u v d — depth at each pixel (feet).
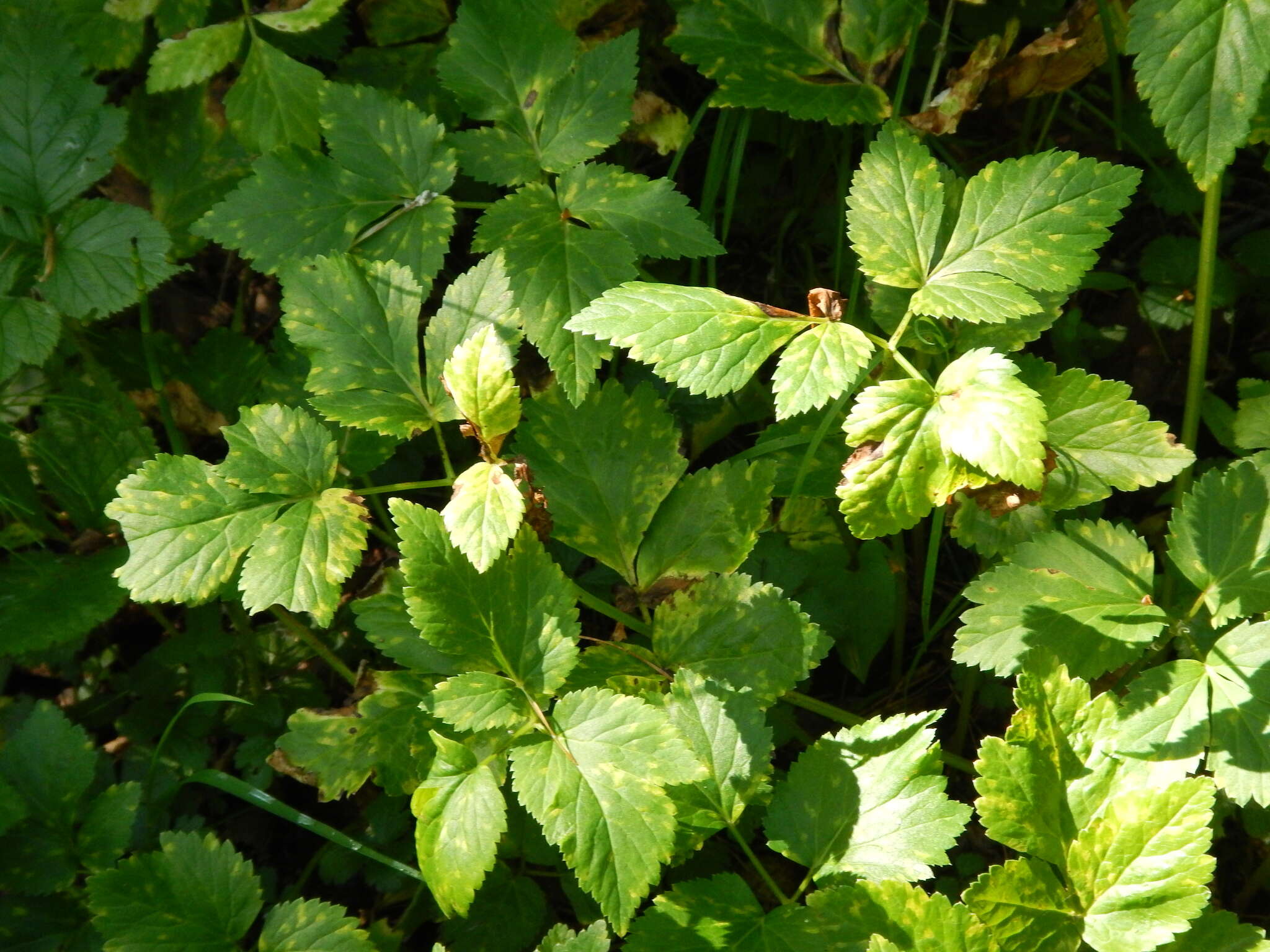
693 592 1.55
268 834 1.75
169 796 1.66
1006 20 1.92
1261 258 1.93
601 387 1.62
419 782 1.51
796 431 1.67
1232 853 1.65
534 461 1.59
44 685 1.85
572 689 1.51
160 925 1.44
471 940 1.56
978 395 1.31
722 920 1.39
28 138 1.67
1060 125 2.02
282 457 1.46
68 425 1.74
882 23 1.72
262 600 1.42
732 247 2.03
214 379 1.86
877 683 1.84
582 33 1.86
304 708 1.56
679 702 1.46
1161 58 1.43
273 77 1.70
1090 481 1.50
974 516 1.57
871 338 1.41
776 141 1.96
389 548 1.86
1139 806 1.38
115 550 1.69
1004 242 1.43
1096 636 1.44
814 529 1.71
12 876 1.52
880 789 1.42
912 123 1.75
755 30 1.73
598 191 1.60
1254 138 1.57
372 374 1.52
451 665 1.53
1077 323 1.92
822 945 1.36
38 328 1.63
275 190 1.62
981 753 1.41
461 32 1.65
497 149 1.63
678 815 1.43
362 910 1.71
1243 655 1.41
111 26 1.73
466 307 1.52
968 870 1.64
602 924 1.39
